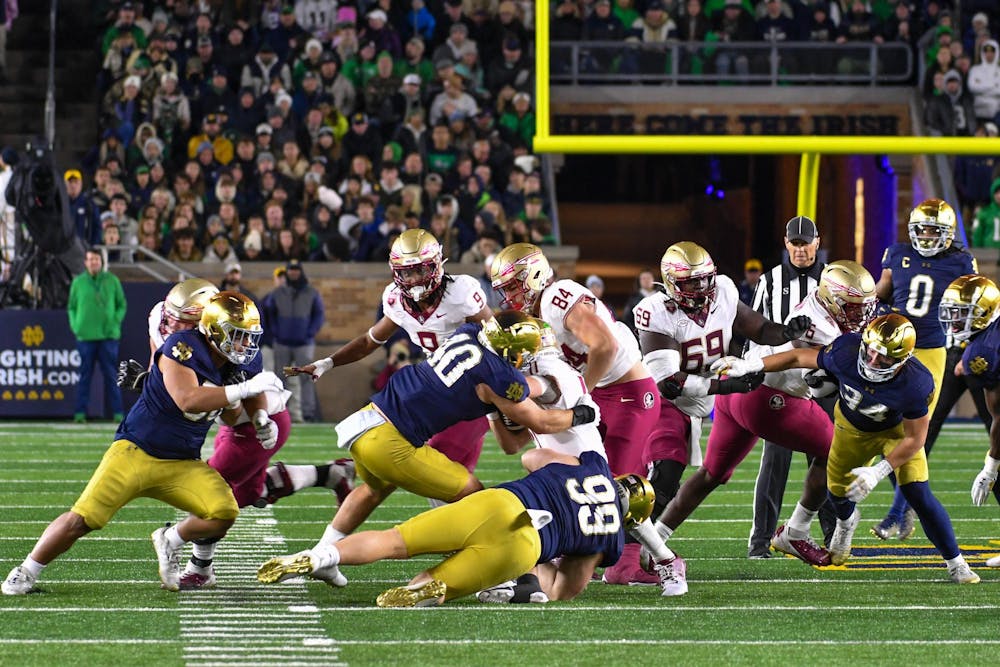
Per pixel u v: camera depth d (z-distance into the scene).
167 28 49.91
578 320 16.84
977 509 24.61
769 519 19.67
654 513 18.53
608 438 17.48
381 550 14.86
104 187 45.38
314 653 12.93
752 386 17.34
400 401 15.45
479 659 12.76
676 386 17.36
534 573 16.25
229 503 15.70
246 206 45.50
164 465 15.62
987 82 37.16
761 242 62.78
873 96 37.03
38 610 14.82
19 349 39.34
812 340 18.72
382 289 44.00
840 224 53.56
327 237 44.56
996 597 16.36
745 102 36.94
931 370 22.08
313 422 40.41
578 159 71.31
